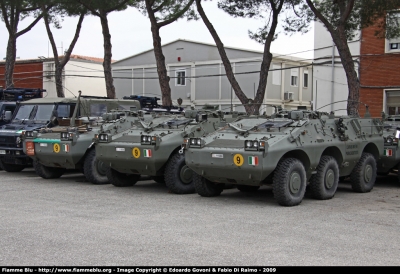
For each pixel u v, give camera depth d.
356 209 8.68
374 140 11.03
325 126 9.84
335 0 16.22
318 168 9.58
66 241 6.15
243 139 9.10
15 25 22.44
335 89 21.20
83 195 9.94
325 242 6.28
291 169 8.78
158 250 5.79
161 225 7.12
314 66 21.69
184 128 10.66
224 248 5.91
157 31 19.58
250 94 28.22
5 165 14.20
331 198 9.88
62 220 7.40
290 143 8.85
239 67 28.64
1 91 17.36
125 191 10.59
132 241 6.18
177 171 10.20
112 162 10.62
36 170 12.55
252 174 8.59
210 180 9.52
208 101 29.77
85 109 14.13
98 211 8.18
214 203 9.13
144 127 11.01
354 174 10.68
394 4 15.45
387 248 6.04
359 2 16.48
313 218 7.80
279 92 29.09
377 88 20.23
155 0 20.20
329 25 15.84
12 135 13.30
